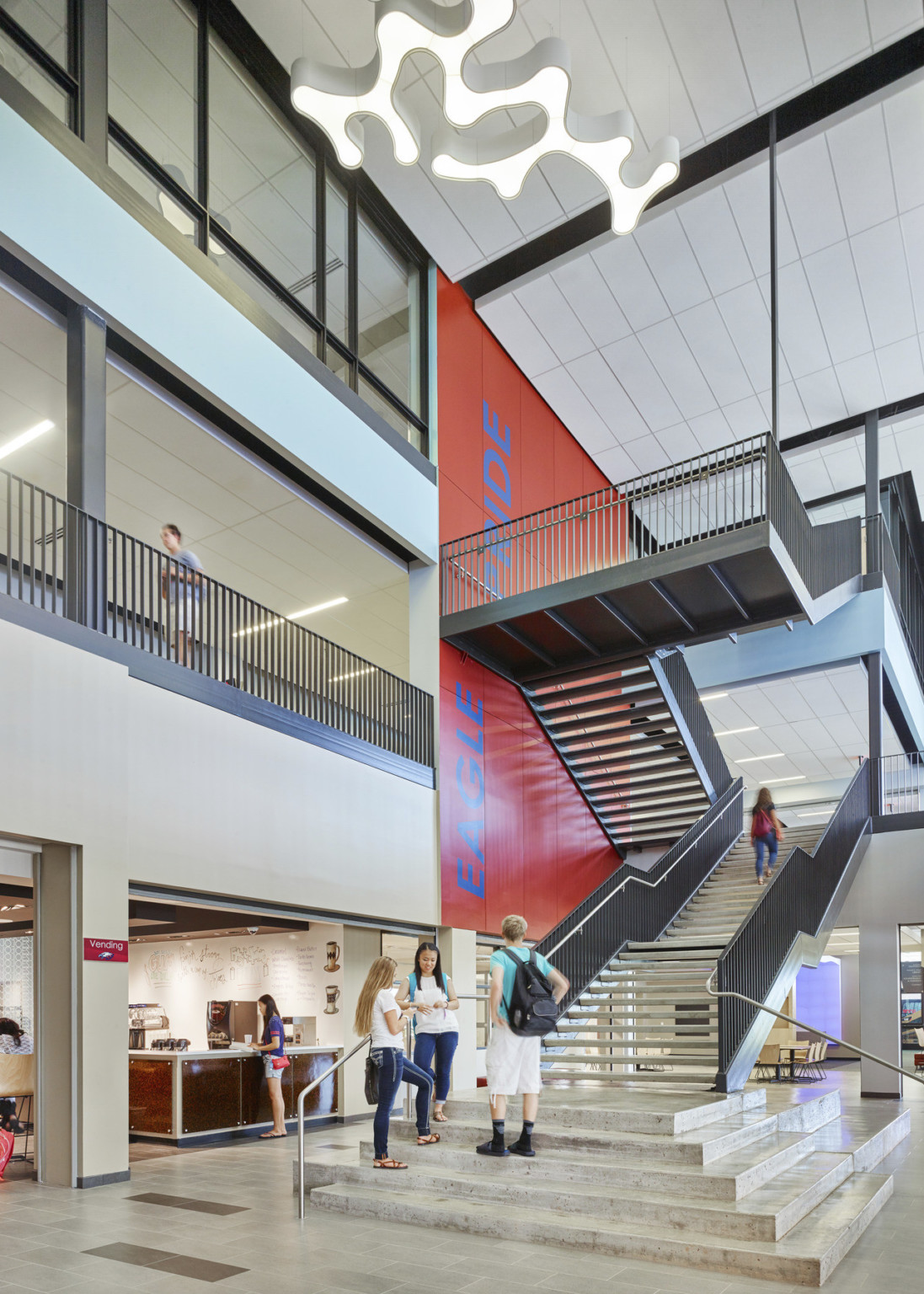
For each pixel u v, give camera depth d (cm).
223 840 902
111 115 945
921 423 1705
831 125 1172
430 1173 632
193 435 1033
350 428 1184
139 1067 959
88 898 739
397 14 741
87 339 827
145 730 827
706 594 1223
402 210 1304
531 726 1511
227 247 1076
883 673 1708
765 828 1327
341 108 863
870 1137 820
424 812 1243
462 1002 1245
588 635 1340
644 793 1592
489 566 1441
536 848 1466
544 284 1435
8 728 686
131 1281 464
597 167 927
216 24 1109
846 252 1337
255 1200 655
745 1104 784
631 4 1027
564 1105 714
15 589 872
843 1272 488
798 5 1027
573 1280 468
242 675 1018
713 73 1109
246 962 1298
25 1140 846
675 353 1538
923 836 1470
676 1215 531
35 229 786
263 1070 1009
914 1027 2781
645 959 1128
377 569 1373
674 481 1249
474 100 830
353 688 1212
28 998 885
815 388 1599
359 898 1092
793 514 1230
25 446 1085
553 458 1664
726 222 1308
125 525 1243
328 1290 450
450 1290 451
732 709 2109
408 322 1392
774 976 1013
